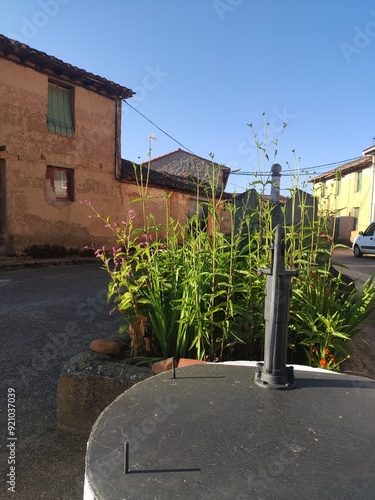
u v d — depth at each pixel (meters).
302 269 2.86
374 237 16.98
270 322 1.64
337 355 2.83
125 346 2.92
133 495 1.01
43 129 12.02
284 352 1.65
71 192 13.20
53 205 12.43
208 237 2.83
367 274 10.41
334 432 1.30
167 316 2.87
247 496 1.00
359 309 2.86
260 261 2.73
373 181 22.58
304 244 3.09
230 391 1.61
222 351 2.67
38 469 2.21
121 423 1.37
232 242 2.77
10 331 4.64
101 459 1.16
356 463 1.13
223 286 2.73
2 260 10.54
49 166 12.39
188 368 1.92
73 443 2.46
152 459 1.16
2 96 10.81
